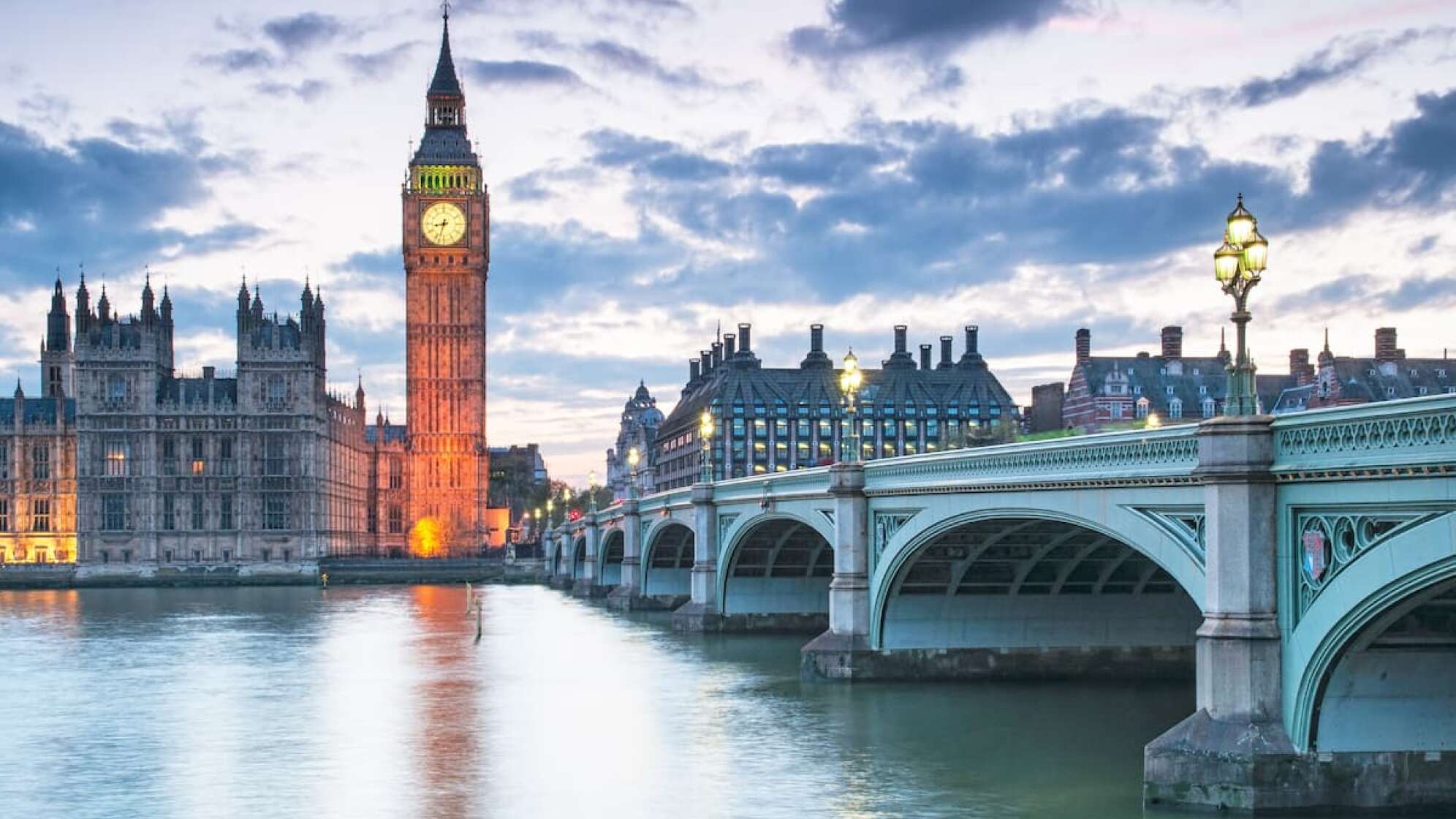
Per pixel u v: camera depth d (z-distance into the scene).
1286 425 37.16
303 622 130.25
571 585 197.00
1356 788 37.19
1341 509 35.56
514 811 46.25
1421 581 32.84
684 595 136.50
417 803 47.59
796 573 103.81
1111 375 170.00
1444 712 37.44
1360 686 37.19
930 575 67.62
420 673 83.56
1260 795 37.25
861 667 68.50
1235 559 38.06
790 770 50.91
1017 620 68.75
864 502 69.06
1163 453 41.97
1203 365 174.38
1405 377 139.75
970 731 57.03
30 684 80.31
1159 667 69.06
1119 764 50.41
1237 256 38.44
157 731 62.59
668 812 45.44
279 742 59.34
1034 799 45.44
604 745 57.16
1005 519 55.56
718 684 74.44
